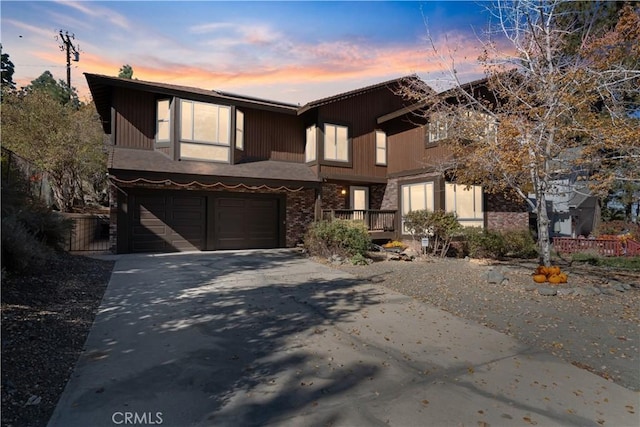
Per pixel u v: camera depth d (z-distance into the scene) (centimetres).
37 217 774
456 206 1380
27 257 581
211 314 544
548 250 830
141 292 659
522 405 302
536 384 340
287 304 609
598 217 1764
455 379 347
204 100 1308
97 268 857
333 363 379
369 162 1579
